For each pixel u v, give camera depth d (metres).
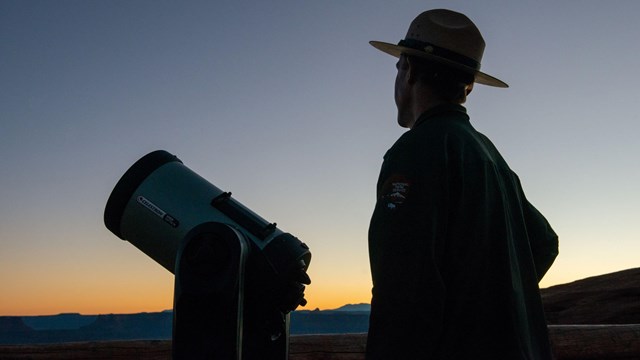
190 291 1.86
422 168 1.62
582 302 8.09
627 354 3.42
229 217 2.30
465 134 1.77
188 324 1.88
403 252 1.52
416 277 1.50
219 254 1.88
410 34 2.03
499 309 1.63
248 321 2.21
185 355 1.86
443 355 1.55
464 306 1.59
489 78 2.11
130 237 2.46
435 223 1.56
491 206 1.70
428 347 1.47
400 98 2.05
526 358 1.59
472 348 1.57
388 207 1.58
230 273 1.86
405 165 1.64
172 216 2.34
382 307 1.51
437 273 1.51
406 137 1.73
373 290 1.55
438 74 1.93
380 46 2.16
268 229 2.29
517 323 1.62
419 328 1.47
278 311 2.21
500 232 1.69
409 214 1.56
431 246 1.52
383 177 1.68
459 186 1.65
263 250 2.21
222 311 1.86
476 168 1.69
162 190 2.39
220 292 1.84
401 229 1.54
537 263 2.01
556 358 3.33
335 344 3.10
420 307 1.48
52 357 3.01
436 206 1.58
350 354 3.09
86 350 3.04
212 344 1.85
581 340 3.38
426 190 1.59
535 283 1.80
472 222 1.64
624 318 7.34
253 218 2.31
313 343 3.11
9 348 3.02
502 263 1.67
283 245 2.23
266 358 2.28
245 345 2.23
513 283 1.66
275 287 2.16
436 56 1.91
